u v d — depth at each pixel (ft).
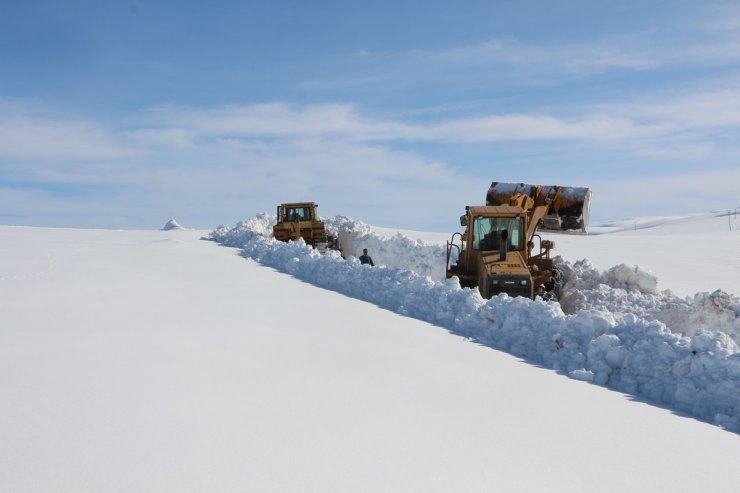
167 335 22.25
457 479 11.04
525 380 18.58
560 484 11.14
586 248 94.99
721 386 17.06
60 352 19.30
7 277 38.47
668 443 13.83
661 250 90.89
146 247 66.03
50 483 10.23
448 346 22.71
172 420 13.43
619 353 19.97
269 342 21.79
